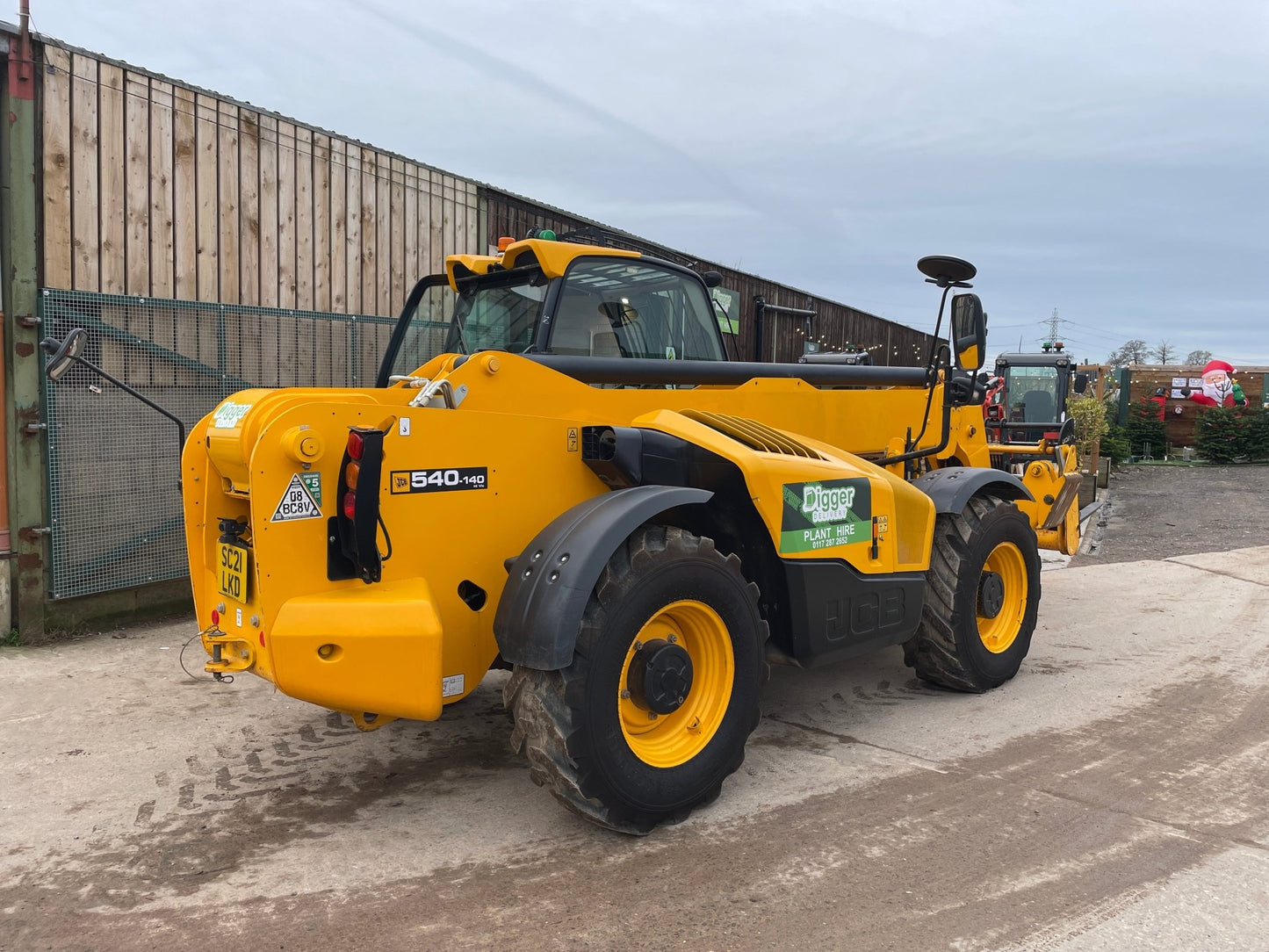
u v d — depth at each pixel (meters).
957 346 4.68
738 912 2.46
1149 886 2.60
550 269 3.62
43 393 4.95
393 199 6.87
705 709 3.10
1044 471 6.09
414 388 3.25
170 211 5.47
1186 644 5.30
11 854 2.79
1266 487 14.03
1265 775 3.42
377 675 2.62
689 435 3.29
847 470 3.59
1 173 4.75
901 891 2.57
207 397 5.71
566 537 2.80
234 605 2.96
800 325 12.34
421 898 2.53
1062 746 3.71
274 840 2.88
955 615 4.19
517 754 2.80
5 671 4.57
